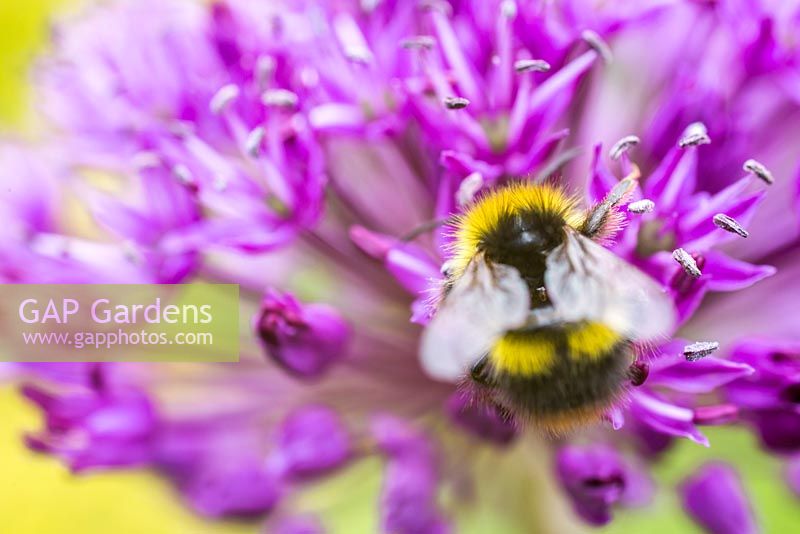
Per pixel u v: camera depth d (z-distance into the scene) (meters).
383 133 0.14
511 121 0.14
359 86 0.14
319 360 0.14
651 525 0.16
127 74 0.15
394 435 0.14
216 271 0.15
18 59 0.17
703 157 0.14
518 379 0.13
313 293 0.15
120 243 0.15
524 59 0.14
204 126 0.14
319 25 0.14
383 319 0.15
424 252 0.14
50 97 0.15
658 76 0.15
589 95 0.14
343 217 0.14
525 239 0.13
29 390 0.14
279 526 0.15
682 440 0.15
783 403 0.13
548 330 0.13
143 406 0.14
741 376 0.13
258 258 0.15
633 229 0.13
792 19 0.14
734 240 0.14
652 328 0.13
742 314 0.14
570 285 0.13
